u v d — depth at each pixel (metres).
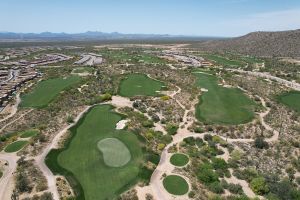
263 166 66.50
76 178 58.16
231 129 83.00
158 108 98.38
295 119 92.69
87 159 64.81
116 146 70.75
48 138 73.88
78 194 53.56
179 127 85.06
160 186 56.59
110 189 55.09
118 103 103.56
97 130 79.44
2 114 101.62
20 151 68.00
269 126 86.75
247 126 85.38
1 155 67.00
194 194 54.22
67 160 64.31
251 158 69.44
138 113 92.31
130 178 58.41
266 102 106.00
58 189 54.38
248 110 97.56
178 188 56.03
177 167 63.47
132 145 71.50
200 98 108.19
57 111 98.38
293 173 63.75
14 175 58.59
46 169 60.72
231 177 61.22
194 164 64.50
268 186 56.84
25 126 88.94
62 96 113.44
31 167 60.88
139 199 52.66
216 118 90.38
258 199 52.41
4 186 55.28
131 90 119.12
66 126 81.44
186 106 100.56
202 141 76.06
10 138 76.69
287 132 83.19
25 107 106.06
